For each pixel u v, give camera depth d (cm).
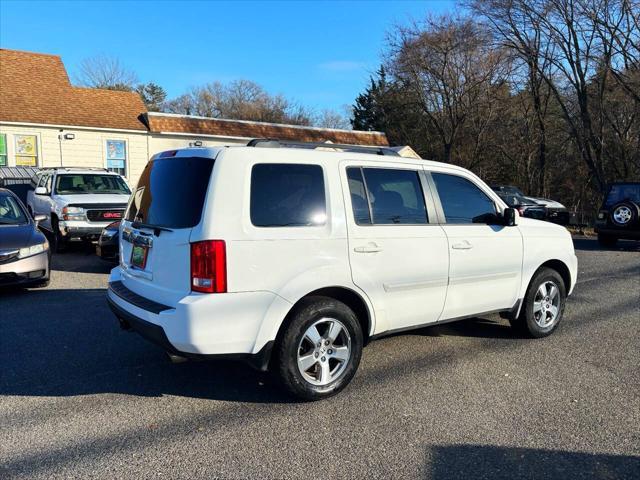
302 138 2669
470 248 483
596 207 2345
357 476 300
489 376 451
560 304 573
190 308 347
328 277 393
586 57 2103
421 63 2769
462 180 501
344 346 407
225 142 2377
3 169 1681
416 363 481
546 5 2150
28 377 444
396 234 432
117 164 2142
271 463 312
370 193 430
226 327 356
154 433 347
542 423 365
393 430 353
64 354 502
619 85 2111
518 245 525
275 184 382
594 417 375
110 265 1014
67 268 982
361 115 4141
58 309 675
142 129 2161
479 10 2411
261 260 365
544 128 2666
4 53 2158
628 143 2225
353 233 408
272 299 369
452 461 316
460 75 2778
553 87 2325
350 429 354
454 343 540
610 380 444
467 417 373
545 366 476
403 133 3531
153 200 408
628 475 303
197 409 384
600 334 579
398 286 436
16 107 1959
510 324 572
